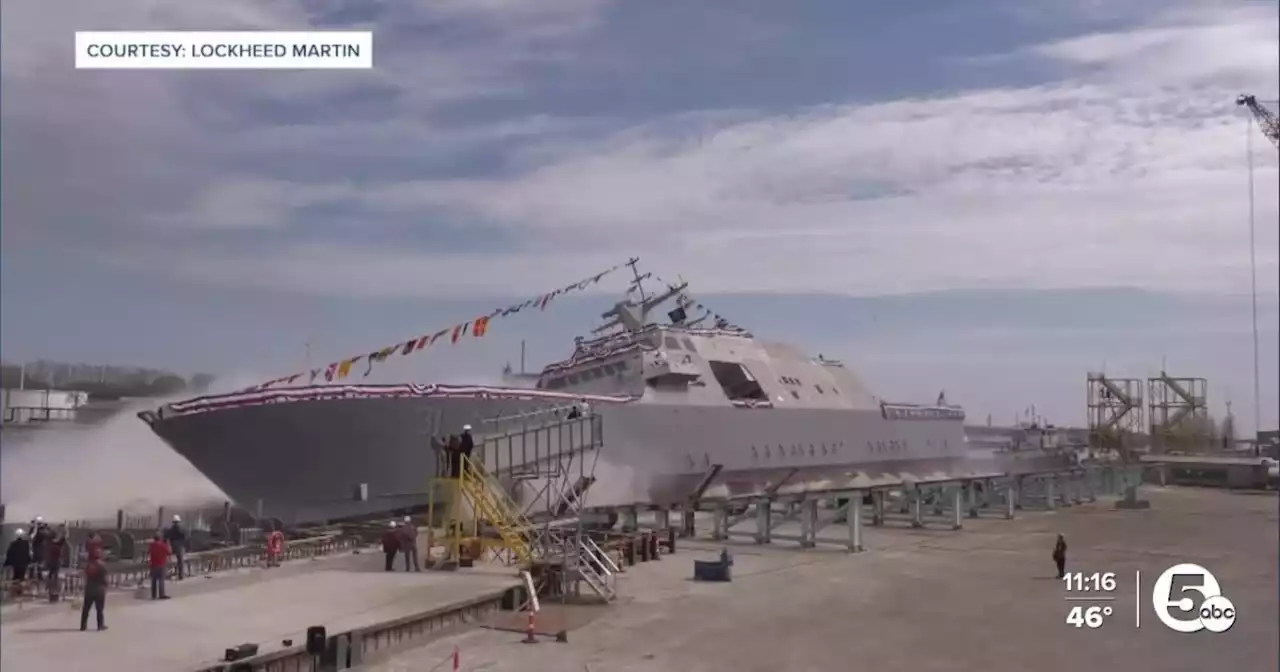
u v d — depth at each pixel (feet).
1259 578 83.35
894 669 51.08
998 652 55.42
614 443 105.60
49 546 61.67
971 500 148.15
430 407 89.20
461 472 76.48
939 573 85.05
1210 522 137.28
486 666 50.42
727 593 73.61
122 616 55.83
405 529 73.46
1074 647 56.85
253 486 85.15
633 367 115.75
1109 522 137.08
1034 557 96.02
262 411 80.38
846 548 102.58
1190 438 249.75
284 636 50.78
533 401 97.45
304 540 80.48
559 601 68.85
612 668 50.34
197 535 83.25
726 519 110.42
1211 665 53.11
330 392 83.61
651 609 66.74
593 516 102.94
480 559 76.89
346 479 86.12
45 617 55.47
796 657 53.31
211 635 51.03
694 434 117.50
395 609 58.03
